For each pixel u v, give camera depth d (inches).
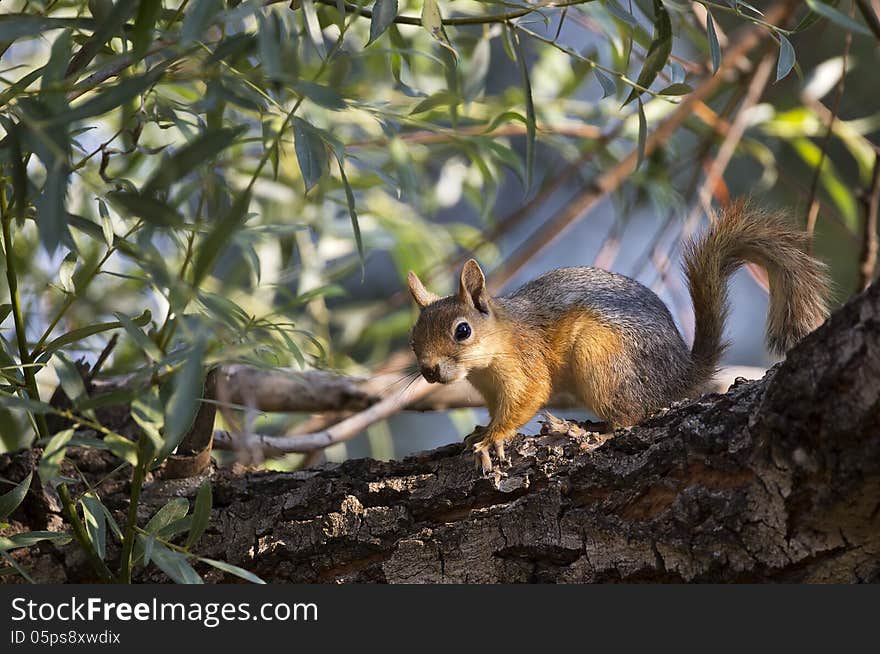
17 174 200.4
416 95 302.0
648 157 442.9
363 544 279.1
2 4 357.1
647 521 250.8
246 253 273.4
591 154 441.7
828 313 329.7
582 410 394.0
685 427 249.6
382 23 240.7
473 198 454.9
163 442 204.5
